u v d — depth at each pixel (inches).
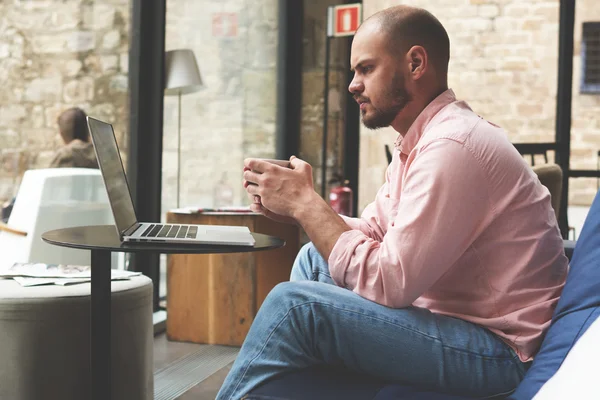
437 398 48.5
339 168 235.5
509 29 196.5
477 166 50.8
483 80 199.2
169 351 123.7
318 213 54.3
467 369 49.7
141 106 139.2
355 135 239.5
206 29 164.4
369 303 50.8
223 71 174.1
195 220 126.7
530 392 45.3
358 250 52.1
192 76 152.3
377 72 57.2
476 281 53.0
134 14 138.1
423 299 55.4
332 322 49.8
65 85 124.8
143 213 140.9
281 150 216.4
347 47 237.1
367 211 71.4
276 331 50.3
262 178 55.6
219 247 54.2
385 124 59.1
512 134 196.2
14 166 116.8
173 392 100.3
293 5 218.5
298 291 50.7
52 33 122.4
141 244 54.3
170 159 150.3
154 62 140.5
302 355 50.6
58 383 70.3
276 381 49.3
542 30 190.7
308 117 226.1
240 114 186.1
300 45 220.1
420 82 56.8
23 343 69.2
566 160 179.0
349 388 48.6
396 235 50.1
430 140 52.1
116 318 73.4
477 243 52.4
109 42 133.3
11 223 109.2
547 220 54.2
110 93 134.0
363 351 50.0
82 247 53.4
